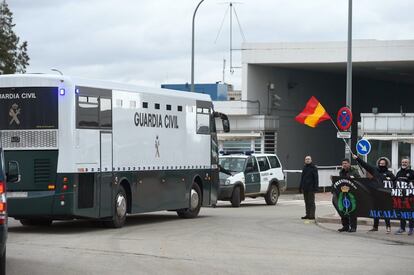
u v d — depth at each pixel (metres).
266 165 30.52
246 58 44.16
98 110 17.39
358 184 18.27
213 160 23.16
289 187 46.97
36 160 16.52
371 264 12.65
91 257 12.92
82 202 16.75
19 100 16.62
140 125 19.08
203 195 22.62
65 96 16.47
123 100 18.38
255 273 11.49
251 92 44.56
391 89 58.16
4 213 9.95
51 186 16.45
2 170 10.01
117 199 18.17
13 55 58.91
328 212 25.33
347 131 26.67
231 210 26.75
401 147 42.25
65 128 16.44
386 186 18.00
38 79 16.53
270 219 22.12
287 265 12.38
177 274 11.29
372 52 41.66
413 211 17.70
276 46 43.44
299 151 48.41
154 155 19.77
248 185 29.11
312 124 24.73
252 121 44.72
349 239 16.69
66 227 18.69
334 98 52.22
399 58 41.12
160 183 20.05
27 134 16.56
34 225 19.19
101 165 17.45
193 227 19.00
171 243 15.17
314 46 42.81
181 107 21.22
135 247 14.38
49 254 13.25
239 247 14.76
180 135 21.12
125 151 18.42
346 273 11.63
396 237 17.23
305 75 49.03
